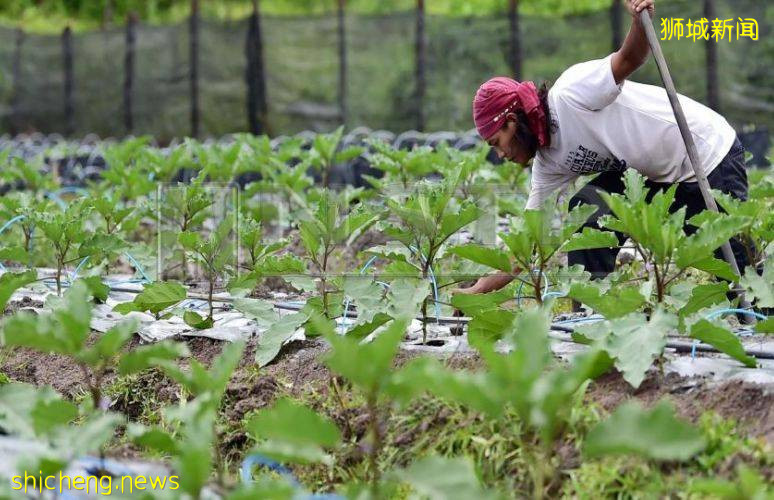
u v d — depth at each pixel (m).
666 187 6.91
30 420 4.49
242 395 5.71
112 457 5.00
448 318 6.63
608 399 4.79
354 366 3.82
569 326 6.21
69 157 18.94
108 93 24.16
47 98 24.98
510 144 6.80
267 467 5.23
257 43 21.69
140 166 11.66
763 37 17.05
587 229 5.44
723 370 4.98
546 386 3.59
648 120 6.62
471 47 19.86
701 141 6.72
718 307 5.68
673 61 17.33
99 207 8.46
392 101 20.66
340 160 11.38
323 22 21.25
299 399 5.54
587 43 18.62
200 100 22.59
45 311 6.96
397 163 10.87
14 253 7.64
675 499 4.09
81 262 8.16
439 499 3.62
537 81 19.06
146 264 8.45
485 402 3.65
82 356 4.29
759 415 4.41
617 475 4.25
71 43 24.59
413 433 4.95
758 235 6.12
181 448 4.25
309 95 21.50
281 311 7.53
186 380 4.32
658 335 4.63
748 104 17.12
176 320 7.24
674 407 4.61
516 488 4.46
